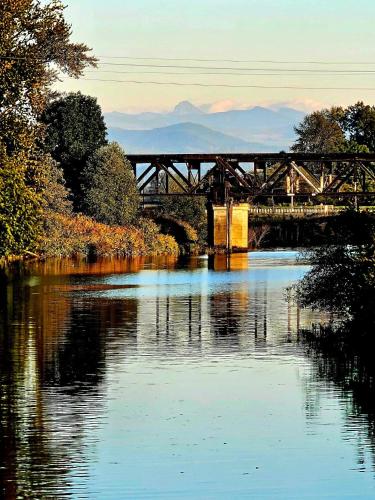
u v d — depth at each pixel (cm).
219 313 9600
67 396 5984
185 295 11312
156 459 4884
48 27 15150
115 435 5228
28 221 13962
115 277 13738
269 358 7144
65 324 8756
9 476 4653
